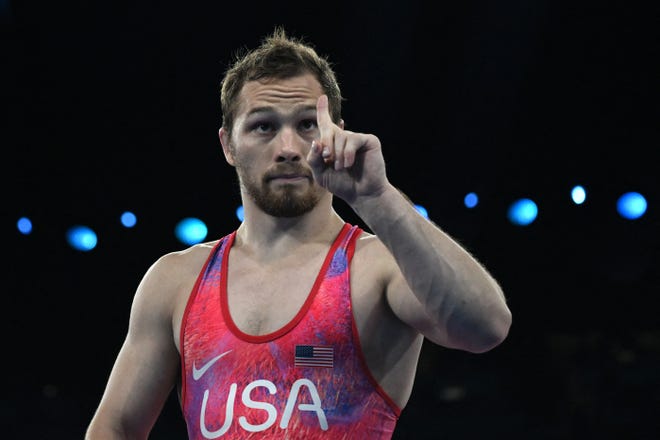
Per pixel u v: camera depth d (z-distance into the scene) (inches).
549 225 1050.7
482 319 264.4
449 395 1031.6
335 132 261.7
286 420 282.4
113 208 1058.7
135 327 322.0
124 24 1029.8
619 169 1018.7
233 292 306.5
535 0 1003.9
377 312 293.1
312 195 303.4
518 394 1024.2
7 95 1019.3
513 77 1046.4
